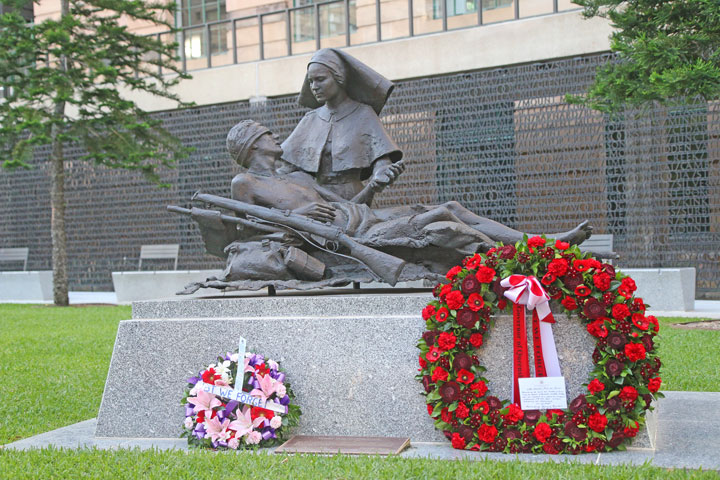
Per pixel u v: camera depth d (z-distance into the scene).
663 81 9.78
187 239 19.02
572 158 14.67
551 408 4.59
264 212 5.69
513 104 14.88
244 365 4.91
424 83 15.62
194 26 19.47
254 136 6.01
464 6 16.91
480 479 3.95
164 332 5.29
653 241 14.26
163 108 19.64
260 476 4.14
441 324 4.76
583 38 15.41
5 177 21.47
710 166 14.10
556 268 4.60
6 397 7.12
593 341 4.64
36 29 15.41
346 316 5.07
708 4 9.87
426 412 4.88
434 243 5.54
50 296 19.20
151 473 4.27
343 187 6.27
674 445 4.70
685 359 8.18
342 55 6.28
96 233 20.20
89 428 5.69
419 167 15.60
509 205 15.12
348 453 4.55
